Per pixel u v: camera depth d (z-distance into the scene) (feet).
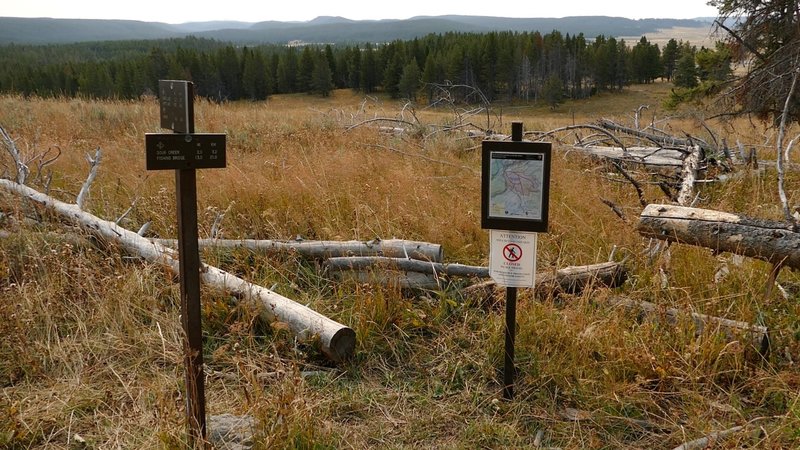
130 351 13.33
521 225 11.62
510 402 12.14
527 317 13.87
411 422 11.66
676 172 29.43
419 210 21.07
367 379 13.06
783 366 12.71
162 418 10.33
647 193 25.90
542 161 11.34
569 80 244.63
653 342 12.84
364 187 22.89
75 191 24.89
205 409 10.66
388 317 14.53
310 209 21.54
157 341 13.62
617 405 11.79
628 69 268.62
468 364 13.44
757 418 10.77
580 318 13.46
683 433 10.50
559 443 11.09
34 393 11.93
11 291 14.74
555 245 18.71
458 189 24.89
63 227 18.76
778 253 13.38
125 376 12.70
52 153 31.50
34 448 10.63
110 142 36.27
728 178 27.02
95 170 22.24
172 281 15.70
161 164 9.02
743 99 34.42
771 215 20.57
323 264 17.20
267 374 12.55
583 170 28.27
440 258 16.51
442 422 11.71
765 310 14.71
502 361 13.34
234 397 12.06
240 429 10.50
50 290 14.70
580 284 15.44
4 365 12.82
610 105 217.97
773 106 34.06
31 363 12.60
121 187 24.89
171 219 20.85
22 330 13.15
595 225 20.84
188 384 9.91
